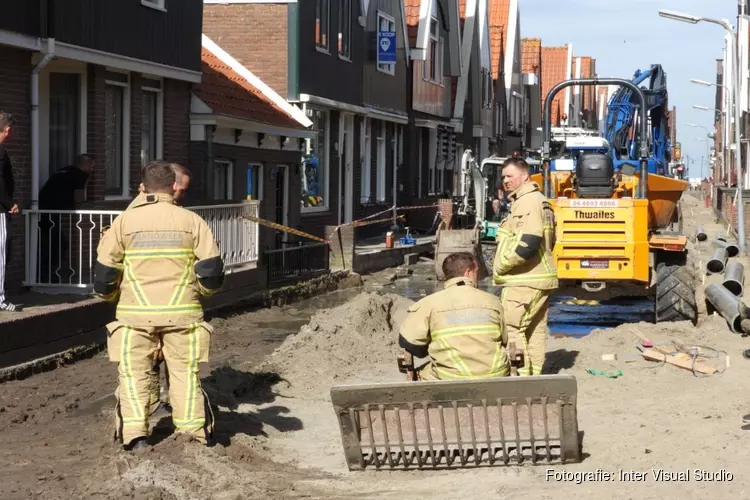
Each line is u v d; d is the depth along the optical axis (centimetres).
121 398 811
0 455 835
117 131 1773
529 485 748
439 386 780
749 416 902
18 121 1458
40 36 1473
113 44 1677
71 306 1328
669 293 1545
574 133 3834
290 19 2605
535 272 1037
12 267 1431
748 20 4741
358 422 800
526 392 781
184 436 820
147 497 711
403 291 2322
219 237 1812
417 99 3816
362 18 3128
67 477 768
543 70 7912
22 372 1178
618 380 1109
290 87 2616
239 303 1855
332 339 1311
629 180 1678
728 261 2495
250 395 1099
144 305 810
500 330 838
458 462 805
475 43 4794
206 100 2072
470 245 2512
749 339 1292
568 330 1614
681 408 962
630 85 1573
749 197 3453
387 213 3534
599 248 1548
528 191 1041
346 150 3105
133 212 821
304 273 2245
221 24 2633
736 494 701
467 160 3475
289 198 2592
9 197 1245
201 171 2059
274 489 759
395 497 737
